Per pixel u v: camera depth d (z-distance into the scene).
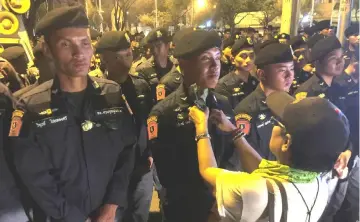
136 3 24.16
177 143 1.89
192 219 1.91
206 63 1.81
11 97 1.97
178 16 24.34
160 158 1.96
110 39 2.78
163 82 3.00
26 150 1.77
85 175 1.87
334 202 2.22
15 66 3.56
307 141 1.29
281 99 1.73
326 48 2.67
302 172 1.37
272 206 1.37
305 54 4.29
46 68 2.45
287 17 7.26
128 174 2.04
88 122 1.85
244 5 19.17
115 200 1.96
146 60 4.10
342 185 2.19
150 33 3.90
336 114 1.32
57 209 1.83
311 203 1.42
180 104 1.90
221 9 20.06
